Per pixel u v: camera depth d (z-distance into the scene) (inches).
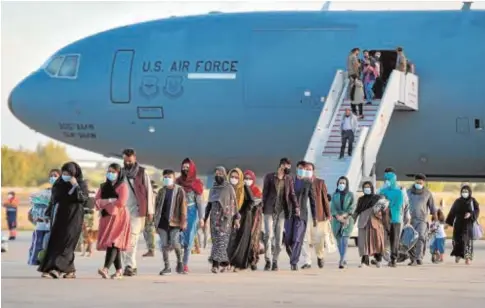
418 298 656.4
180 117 1448.1
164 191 845.8
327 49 1422.2
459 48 1406.3
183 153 1475.1
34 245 852.0
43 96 1501.0
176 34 1466.5
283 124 1428.4
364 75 1337.4
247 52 1438.2
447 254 1284.4
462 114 1400.1
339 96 1344.7
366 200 972.6
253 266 917.2
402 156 1434.5
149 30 1486.2
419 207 1047.6
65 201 785.6
